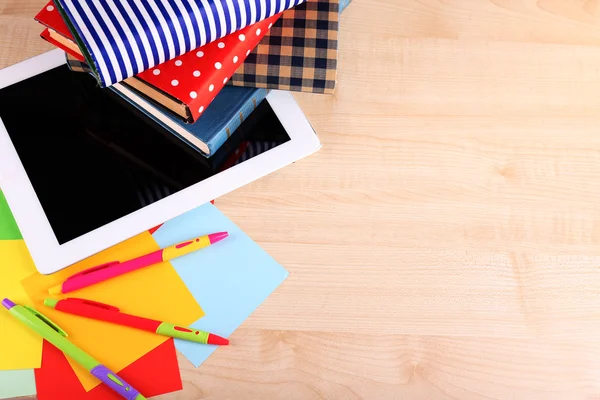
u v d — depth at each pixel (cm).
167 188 69
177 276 67
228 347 64
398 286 66
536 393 63
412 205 70
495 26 79
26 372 63
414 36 78
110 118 71
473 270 67
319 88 69
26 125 71
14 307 64
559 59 78
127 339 64
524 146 73
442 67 77
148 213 67
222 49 64
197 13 59
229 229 69
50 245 66
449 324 65
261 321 65
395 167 72
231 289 66
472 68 77
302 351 64
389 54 77
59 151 70
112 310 65
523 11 80
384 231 69
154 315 65
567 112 75
